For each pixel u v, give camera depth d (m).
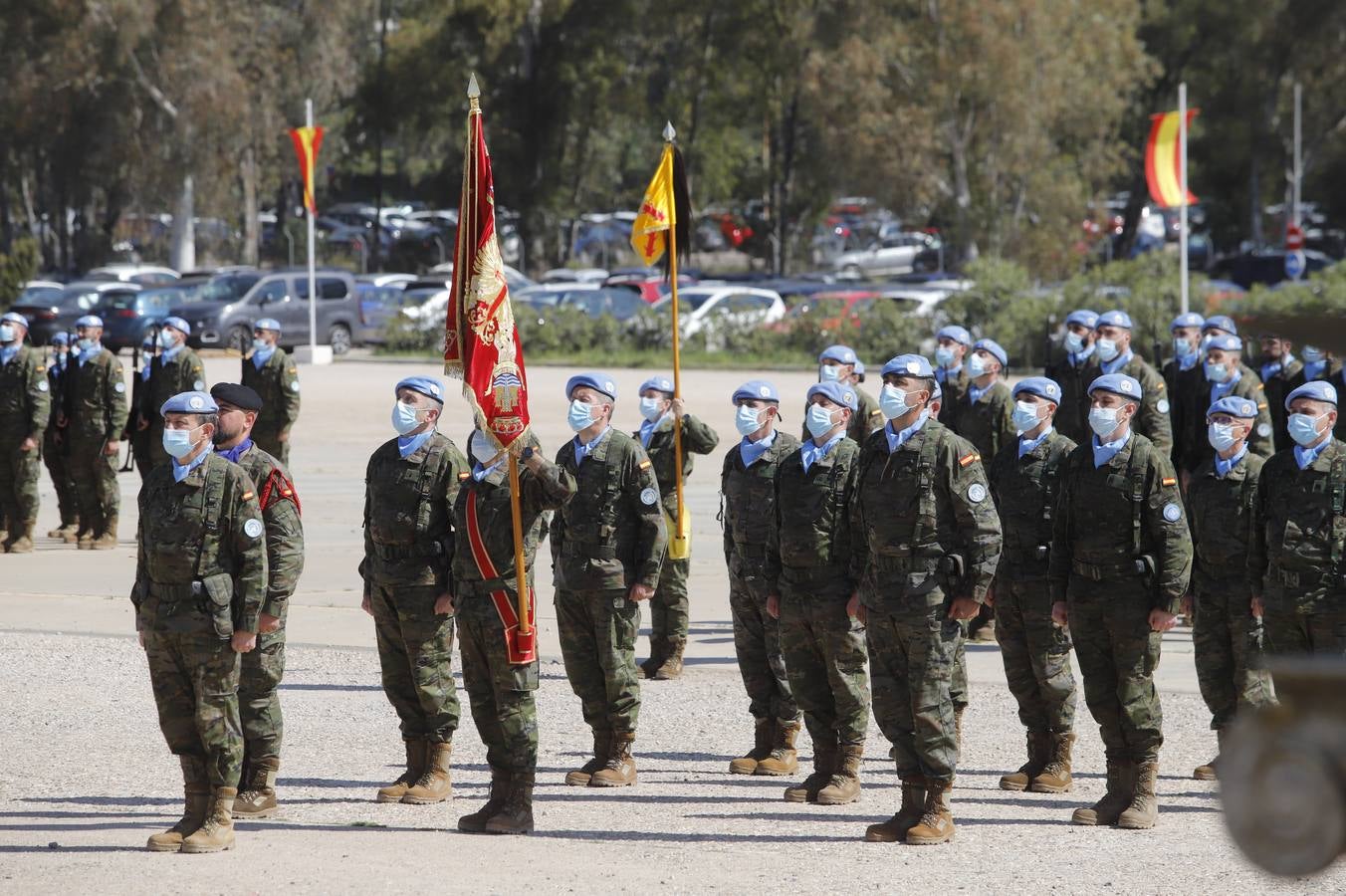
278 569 18.42
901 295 96.25
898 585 17.58
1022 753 22.19
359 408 70.00
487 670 18.31
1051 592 19.03
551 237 171.38
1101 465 18.45
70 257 178.50
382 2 171.38
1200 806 19.12
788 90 150.50
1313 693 6.19
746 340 93.31
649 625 31.58
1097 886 15.43
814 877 15.83
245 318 96.88
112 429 39.94
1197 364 30.39
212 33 144.50
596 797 19.91
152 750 22.12
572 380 21.00
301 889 15.16
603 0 154.50
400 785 19.92
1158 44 151.50
